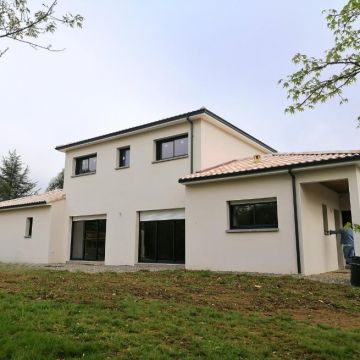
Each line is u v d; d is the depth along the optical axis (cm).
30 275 1005
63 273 1088
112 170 1936
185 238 1492
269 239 1278
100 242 1956
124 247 1802
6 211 2388
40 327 521
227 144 1809
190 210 1489
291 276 1112
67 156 2195
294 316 679
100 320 566
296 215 1234
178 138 1725
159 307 671
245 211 1380
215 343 496
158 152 1794
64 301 677
